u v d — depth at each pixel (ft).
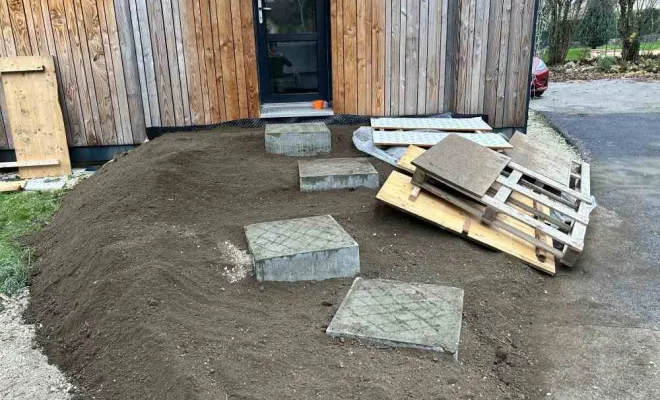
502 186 14.75
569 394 9.12
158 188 15.35
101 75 20.66
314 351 9.27
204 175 16.52
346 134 20.34
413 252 13.16
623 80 46.83
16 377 10.07
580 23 63.21
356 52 21.18
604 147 24.85
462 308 10.64
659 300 12.12
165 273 11.29
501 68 22.00
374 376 8.56
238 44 20.75
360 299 10.80
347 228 13.89
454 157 15.17
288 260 11.61
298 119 21.61
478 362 9.53
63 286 12.59
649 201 18.08
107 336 10.35
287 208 15.16
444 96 22.24
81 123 21.04
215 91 21.07
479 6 21.21
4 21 19.88
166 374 8.73
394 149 18.13
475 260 12.89
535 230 14.64
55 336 11.22
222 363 8.87
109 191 15.78
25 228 16.43
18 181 20.16
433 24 21.34
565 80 48.93
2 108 20.72
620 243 15.05
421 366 8.93
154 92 20.89
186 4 20.16
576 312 11.69
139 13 20.13
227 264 12.17
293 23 22.54
